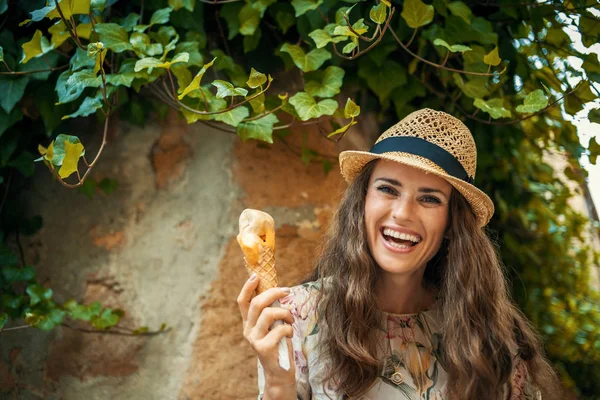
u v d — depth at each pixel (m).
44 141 2.46
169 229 2.43
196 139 2.46
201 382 2.36
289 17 2.36
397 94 2.49
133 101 2.38
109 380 2.37
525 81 2.73
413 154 1.76
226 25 2.44
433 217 1.79
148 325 2.39
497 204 3.06
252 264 1.62
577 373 3.28
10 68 2.26
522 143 3.18
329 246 1.98
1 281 2.34
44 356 2.40
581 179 3.06
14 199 2.46
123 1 2.34
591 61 2.38
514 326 1.99
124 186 2.45
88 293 2.40
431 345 1.88
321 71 2.32
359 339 1.81
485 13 2.64
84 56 2.14
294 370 1.64
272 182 2.44
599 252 3.65
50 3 1.98
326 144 2.48
